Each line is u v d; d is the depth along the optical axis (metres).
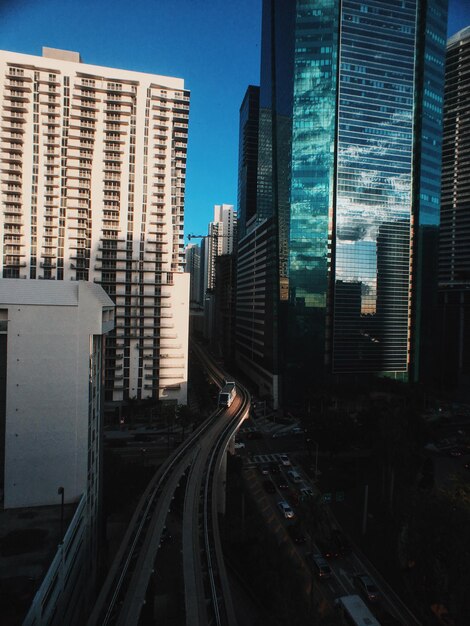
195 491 59.66
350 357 133.62
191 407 126.50
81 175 113.25
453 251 171.12
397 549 54.84
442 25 145.38
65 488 48.06
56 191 112.25
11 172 109.31
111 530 60.84
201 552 45.81
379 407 86.81
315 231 130.00
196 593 38.25
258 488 75.56
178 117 118.31
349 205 132.50
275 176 139.25
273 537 57.28
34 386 47.34
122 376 114.81
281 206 135.12
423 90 139.88
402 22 136.25
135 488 70.50
